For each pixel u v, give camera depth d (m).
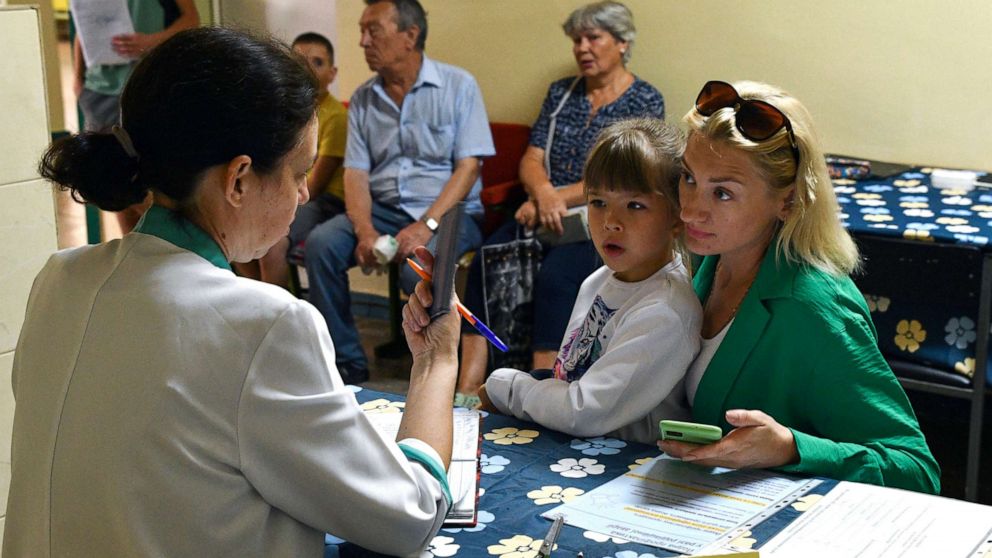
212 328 1.14
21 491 1.20
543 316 3.62
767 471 1.60
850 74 3.70
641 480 1.57
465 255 3.93
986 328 2.71
